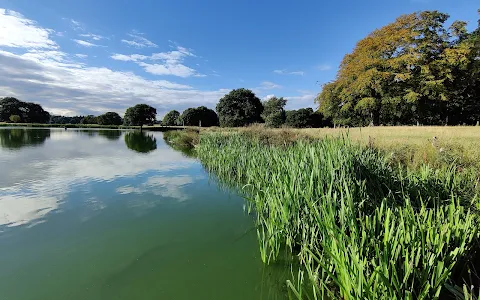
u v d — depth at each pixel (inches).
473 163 233.0
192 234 180.1
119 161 495.8
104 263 142.8
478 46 937.5
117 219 206.1
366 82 986.7
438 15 955.3
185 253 154.2
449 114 1139.9
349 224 109.3
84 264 141.7
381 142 341.1
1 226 191.0
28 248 158.6
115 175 370.6
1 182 321.1
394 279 80.2
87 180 337.4
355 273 87.7
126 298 114.6
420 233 101.2
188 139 821.9
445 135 388.5
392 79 1020.5
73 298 114.3
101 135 1348.4
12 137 1035.9
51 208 230.1
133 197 265.1
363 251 103.5
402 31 972.6
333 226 111.0
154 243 166.6
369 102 1013.2
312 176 151.0
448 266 95.3
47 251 155.3
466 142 301.6
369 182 167.8
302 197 154.9
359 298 83.4
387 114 1157.7
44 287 121.4
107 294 117.1
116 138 1144.2
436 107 1056.8
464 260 105.7
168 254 152.9
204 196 271.4
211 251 156.4
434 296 82.7
